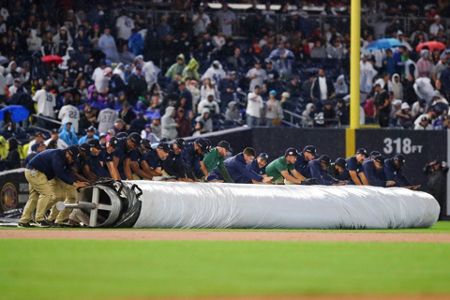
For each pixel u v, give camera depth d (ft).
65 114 237.25
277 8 318.65
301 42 300.61
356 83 234.38
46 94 244.83
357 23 233.76
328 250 123.34
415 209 187.01
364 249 125.70
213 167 185.78
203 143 184.03
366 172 200.23
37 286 85.81
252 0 316.81
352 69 234.79
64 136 215.92
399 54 293.84
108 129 237.86
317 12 319.06
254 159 192.65
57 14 278.67
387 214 181.47
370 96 281.95
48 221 169.58
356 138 232.53
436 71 294.05
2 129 231.50
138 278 92.07
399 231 173.68
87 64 266.98
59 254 113.50
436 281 92.17
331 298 78.23
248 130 228.84
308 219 173.68
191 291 82.48
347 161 202.08
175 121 238.68
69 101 248.11
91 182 165.48
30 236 139.95
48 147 211.00
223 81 269.23
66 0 281.54
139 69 257.14
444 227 197.16
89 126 239.09
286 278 93.30
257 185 175.63
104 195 168.86
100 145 173.06
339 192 179.83
